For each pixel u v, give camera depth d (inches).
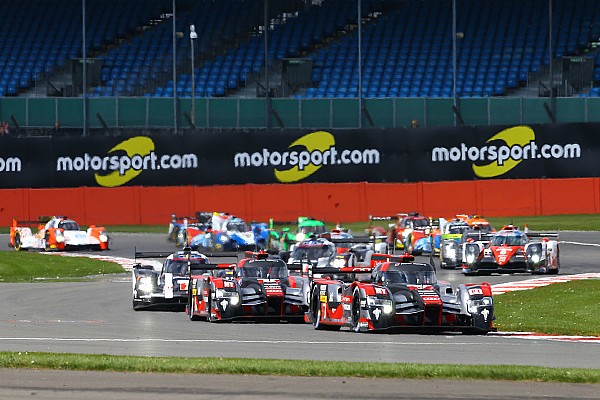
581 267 3560.5
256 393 1288.1
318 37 6535.4
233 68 6348.4
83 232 4503.0
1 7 6845.5
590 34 6250.0
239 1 6801.2
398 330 2042.3
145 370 1448.1
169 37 6609.3
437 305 2017.7
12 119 5674.2
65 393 1289.4
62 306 2699.3
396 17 6565.0
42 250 4554.6
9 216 5319.9
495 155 5305.1
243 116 5713.6
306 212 5236.2
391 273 2155.5
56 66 6338.6
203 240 4352.9
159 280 2640.3
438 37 6387.8
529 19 6392.7
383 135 5383.9
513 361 1599.4
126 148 5442.9
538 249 3383.4
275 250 4288.9
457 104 5620.1
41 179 5423.2
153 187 5315.0
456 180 5339.6
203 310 2352.4
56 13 6811.0
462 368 1439.5
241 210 5265.8
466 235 3688.5
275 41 6525.6
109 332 2089.1
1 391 1302.9
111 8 6835.6
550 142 5255.9
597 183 5108.3
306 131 5413.4
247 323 2308.1
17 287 3265.3
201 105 5713.6
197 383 1350.9
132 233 5123.0
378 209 5211.6
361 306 2048.5
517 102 5585.6
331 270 2301.9
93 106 5723.4
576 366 1544.0
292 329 2162.9
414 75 6161.4
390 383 1349.7
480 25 6412.4
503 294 2861.7
